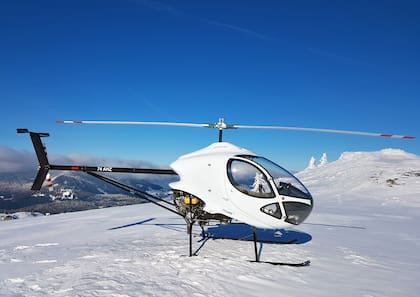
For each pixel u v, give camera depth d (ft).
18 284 14.64
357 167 135.64
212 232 29.30
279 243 24.67
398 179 103.19
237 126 21.12
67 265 17.79
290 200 18.85
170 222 38.24
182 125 21.11
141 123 20.72
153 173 23.54
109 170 24.14
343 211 57.93
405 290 15.12
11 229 36.06
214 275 16.14
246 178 19.57
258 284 15.20
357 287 15.34
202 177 20.57
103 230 32.42
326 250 23.24
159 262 18.26
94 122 20.59
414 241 28.71
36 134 25.05
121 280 14.84
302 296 13.87
